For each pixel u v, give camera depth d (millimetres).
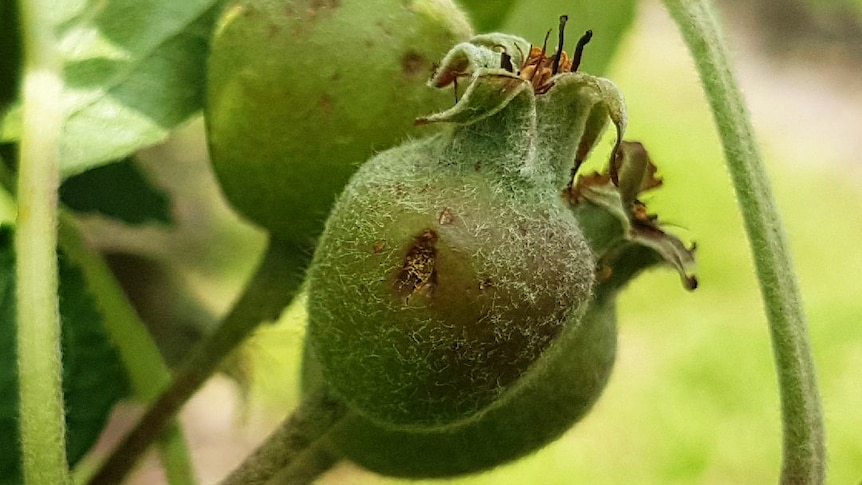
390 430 171
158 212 218
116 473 182
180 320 264
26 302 159
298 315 175
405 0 175
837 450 509
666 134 672
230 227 354
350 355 157
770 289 156
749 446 508
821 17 918
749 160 157
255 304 182
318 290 159
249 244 361
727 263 589
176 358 256
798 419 155
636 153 173
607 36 209
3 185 183
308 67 173
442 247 154
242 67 174
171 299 265
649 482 491
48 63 172
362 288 155
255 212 178
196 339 264
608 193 172
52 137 166
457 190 156
